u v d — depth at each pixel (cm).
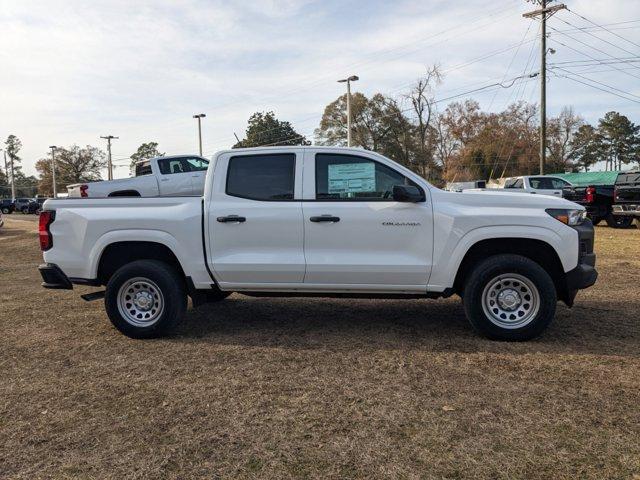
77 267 562
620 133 8781
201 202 549
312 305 704
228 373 447
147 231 548
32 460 312
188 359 487
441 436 330
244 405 381
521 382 413
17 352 518
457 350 494
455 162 7131
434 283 520
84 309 710
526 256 538
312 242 528
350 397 391
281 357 486
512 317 518
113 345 536
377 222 518
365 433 336
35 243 1734
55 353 513
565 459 301
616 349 491
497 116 7169
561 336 534
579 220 519
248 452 316
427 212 514
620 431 333
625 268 942
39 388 423
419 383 415
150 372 454
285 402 385
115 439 335
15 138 12219
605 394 389
